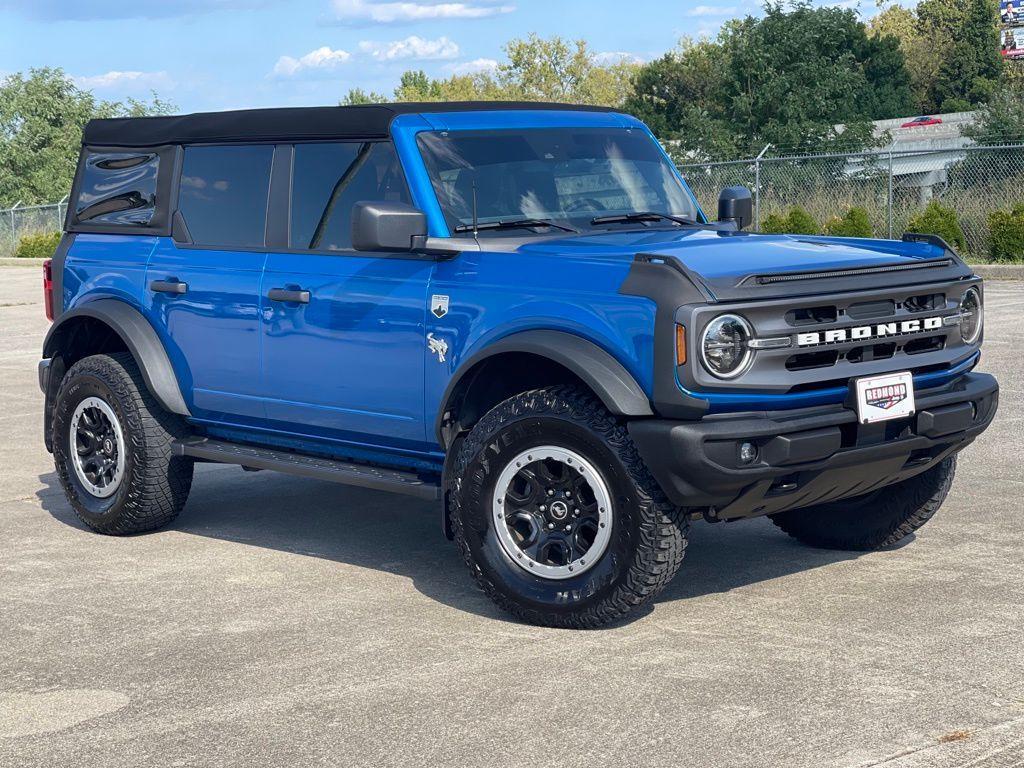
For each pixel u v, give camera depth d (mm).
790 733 4203
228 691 4762
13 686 4887
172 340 6961
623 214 6398
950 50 57781
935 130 34906
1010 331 14398
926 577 5992
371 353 6043
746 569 6238
